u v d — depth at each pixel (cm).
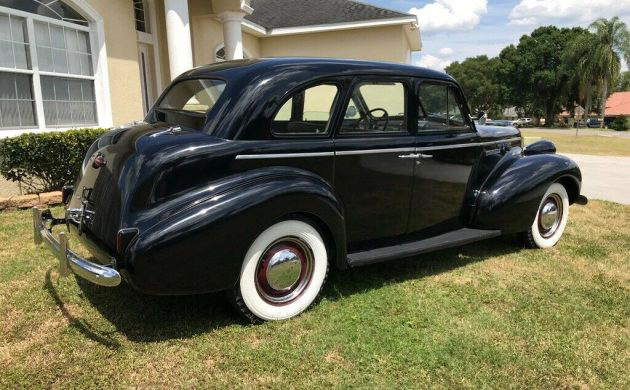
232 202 298
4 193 694
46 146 656
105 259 301
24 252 461
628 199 861
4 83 696
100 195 320
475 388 271
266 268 326
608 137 3509
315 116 349
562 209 527
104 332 316
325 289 393
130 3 937
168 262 283
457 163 439
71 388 260
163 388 263
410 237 425
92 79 852
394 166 389
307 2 1792
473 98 9019
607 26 5753
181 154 297
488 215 455
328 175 353
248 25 1458
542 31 7306
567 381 281
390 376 279
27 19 723
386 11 1633
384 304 368
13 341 304
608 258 493
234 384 268
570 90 6619
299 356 294
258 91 326
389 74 387
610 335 332
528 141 1433
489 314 357
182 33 939
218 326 327
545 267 459
